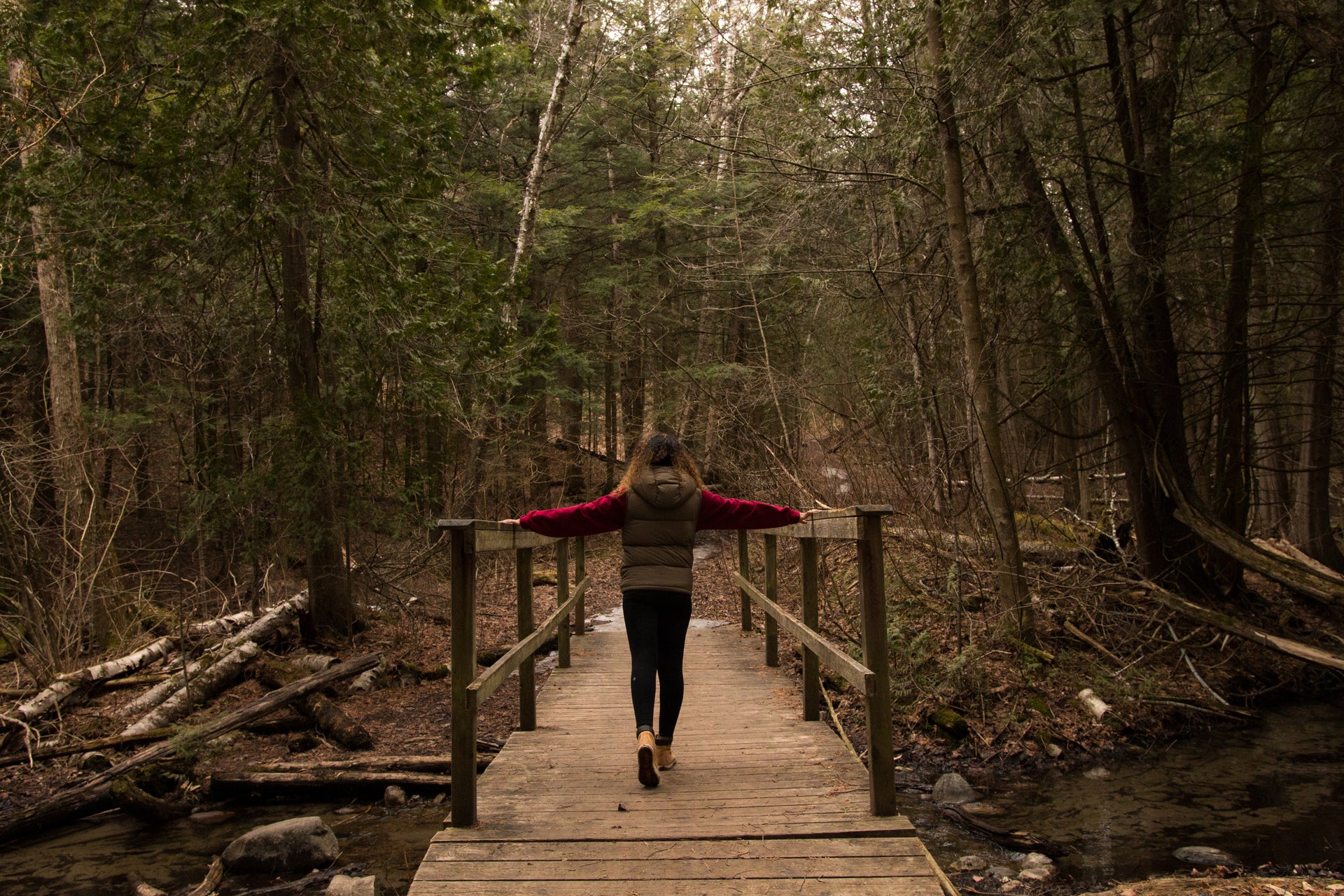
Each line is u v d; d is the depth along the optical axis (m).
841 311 14.31
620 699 6.59
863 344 12.66
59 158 8.86
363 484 10.34
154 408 12.57
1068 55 9.61
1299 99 10.69
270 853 5.50
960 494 11.45
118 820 6.47
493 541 4.40
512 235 19.20
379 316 9.52
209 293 9.73
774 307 17.41
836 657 4.35
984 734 7.85
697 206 19.42
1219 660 9.59
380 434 11.00
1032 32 8.66
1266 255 10.53
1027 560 11.37
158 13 9.28
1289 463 16.31
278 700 7.83
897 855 3.53
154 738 7.66
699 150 17.86
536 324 18.94
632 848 3.63
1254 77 10.02
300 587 12.92
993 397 9.58
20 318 14.58
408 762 6.92
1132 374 10.68
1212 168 10.08
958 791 6.67
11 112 8.77
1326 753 7.57
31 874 5.55
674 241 23.17
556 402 22.31
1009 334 11.05
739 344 21.28
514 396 18.09
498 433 16.19
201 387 11.52
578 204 22.70
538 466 19.55
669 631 4.51
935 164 10.77
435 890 3.27
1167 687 8.88
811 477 12.52
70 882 5.41
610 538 21.69
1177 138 10.07
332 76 9.24
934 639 9.22
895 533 10.89
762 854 3.56
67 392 11.37
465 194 17.94
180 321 10.36
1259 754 7.59
